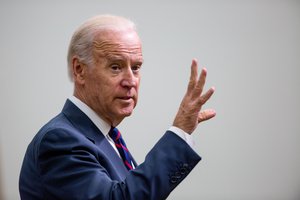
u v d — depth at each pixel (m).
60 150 3.99
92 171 3.89
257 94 10.24
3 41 9.84
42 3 9.88
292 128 10.30
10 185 9.80
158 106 10.03
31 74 9.87
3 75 9.84
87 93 4.43
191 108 3.99
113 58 4.25
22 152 9.86
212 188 10.14
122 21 4.41
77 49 4.42
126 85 4.27
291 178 10.25
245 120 10.23
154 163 3.86
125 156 4.57
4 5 9.84
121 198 3.74
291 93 10.30
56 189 3.93
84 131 4.35
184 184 10.12
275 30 10.27
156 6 10.04
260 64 10.24
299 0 10.24
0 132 9.84
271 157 10.26
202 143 10.16
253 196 10.20
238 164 10.20
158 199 3.81
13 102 9.85
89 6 9.94
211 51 10.13
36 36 9.88
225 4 10.15
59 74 9.88
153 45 10.03
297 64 10.29
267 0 10.21
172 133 3.99
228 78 10.20
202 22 10.12
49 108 9.88
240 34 10.21
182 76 10.05
